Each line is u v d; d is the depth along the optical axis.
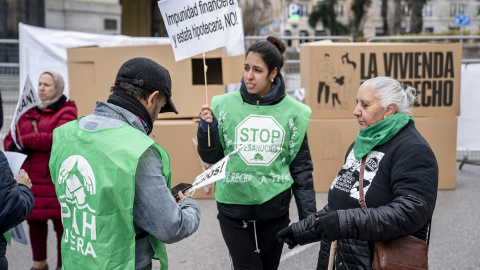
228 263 4.07
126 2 20.64
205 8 2.78
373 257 2.02
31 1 16.77
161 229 1.75
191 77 5.18
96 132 1.79
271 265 2.89
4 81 7.87
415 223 1.89
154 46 5.11
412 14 24.59
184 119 5.35
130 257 1.76
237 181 2.74
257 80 2.72
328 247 2.33
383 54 5.33
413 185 1.94
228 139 2.79
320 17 24.83
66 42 6.14
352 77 5.34
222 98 2.86
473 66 6.69
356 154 2.12
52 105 3.61
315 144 5.43
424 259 1.96
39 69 6.11
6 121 7.87
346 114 5.39
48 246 4.39
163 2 2.83
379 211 1.90
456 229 4.59
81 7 17.03
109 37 6.14
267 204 2.73
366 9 24.92
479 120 6.64
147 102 1.87
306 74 5.45
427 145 2.00
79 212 1.80
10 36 16.75
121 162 1.71
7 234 2.26
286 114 2.78
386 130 2.04
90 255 1.76
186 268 3.97
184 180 5.29
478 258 4.00
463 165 7.05
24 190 2.03
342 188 2.16
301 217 2.81
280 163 2.78
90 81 5.12
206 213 5.10
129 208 1.71
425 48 5.34
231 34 2.78
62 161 1.87
